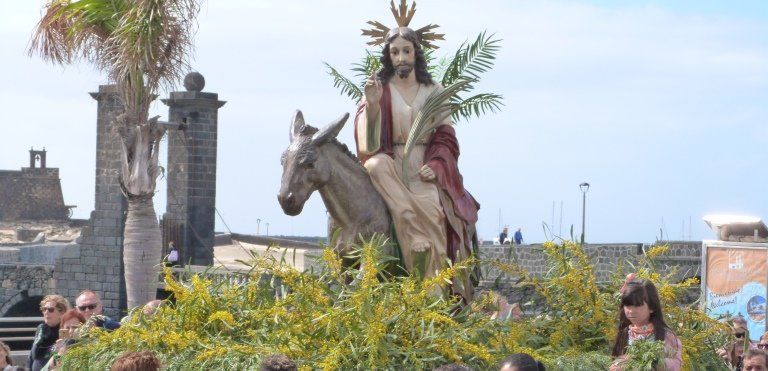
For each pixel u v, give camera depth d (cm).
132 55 2903
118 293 5716
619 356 1195
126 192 3266
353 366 1105
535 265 3806
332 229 1434
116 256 5697
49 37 2930
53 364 1464
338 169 1395
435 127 1453
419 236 1406
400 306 1153
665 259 3438
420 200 1412
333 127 1384
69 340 1485
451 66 1856
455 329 1165
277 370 945
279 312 1161
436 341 1138
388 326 1144
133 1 2872
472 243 1498
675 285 1362
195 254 5994
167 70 2992
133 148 3247
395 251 1409
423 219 1409
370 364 1098
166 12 2872
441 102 1449
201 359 1134
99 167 5694
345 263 1405
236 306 1220
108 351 1217
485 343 1198
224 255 6569
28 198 13238
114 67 3023
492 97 1616
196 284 1217
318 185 1388
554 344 1296
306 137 1384
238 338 1192
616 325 1337
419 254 1399
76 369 1230
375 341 1102
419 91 1471
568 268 1356
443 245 1415
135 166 3234
